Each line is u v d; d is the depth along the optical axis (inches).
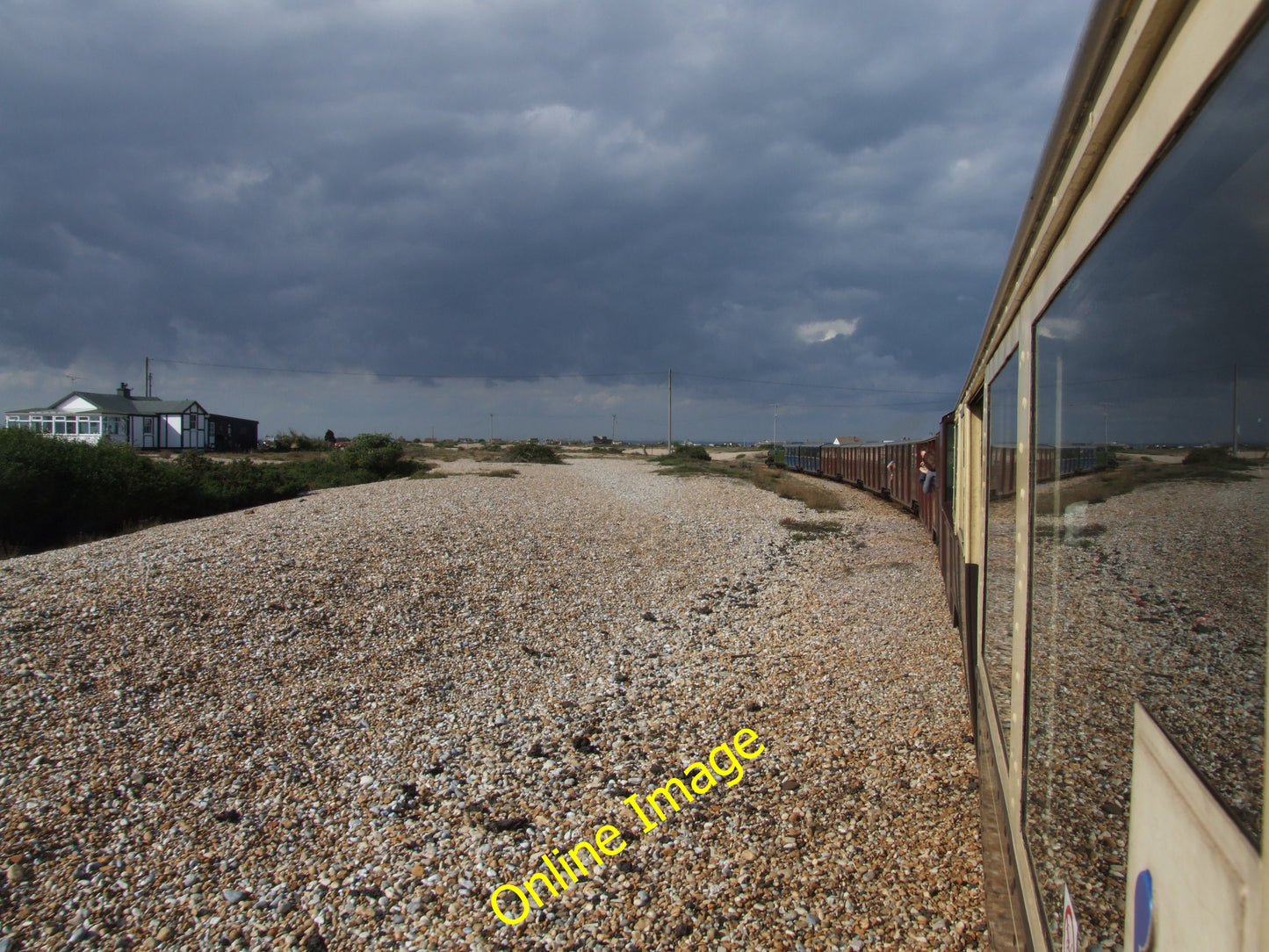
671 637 404.5
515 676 343.3
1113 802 63.4
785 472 1797.5
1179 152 47.9
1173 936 48.8
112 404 2309.3
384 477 1272.1
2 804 220.4
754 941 162.1
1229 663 42.2
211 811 226.1
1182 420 49.3
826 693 299.4
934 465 650.8
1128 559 59.9
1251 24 35.9
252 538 522.3
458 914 180.5
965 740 241.6
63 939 173.9
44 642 326.0
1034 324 100.4
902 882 175.2
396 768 255.0
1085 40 56.9
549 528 660.1
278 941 173.6
